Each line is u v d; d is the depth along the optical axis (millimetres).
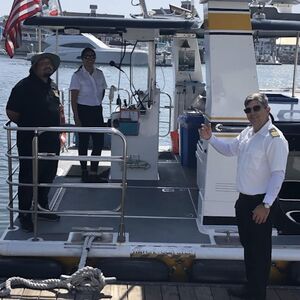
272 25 5152
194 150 6996
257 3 5207
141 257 4434
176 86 8172
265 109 3680
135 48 6938
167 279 4441
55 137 4918
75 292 4141
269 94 7301
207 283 4422
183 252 4422
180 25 5246
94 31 6363
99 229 4793
